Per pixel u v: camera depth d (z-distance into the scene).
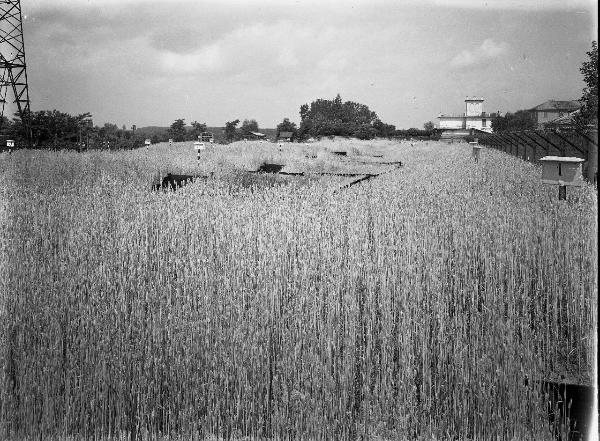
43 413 5.50
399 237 8.66
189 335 6.28
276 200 11.23
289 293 7.10
